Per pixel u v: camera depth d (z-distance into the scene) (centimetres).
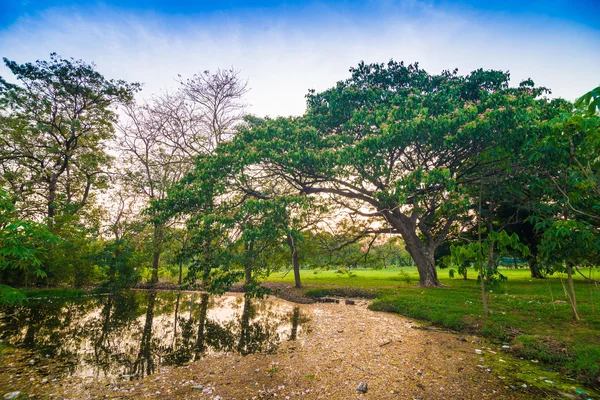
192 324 1247
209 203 1592
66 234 2077
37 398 582
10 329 1131
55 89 2427
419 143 1469
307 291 2147
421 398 579
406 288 1978
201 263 1388
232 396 591
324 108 1836
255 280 1437
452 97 1475
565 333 858
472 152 1424
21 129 2327
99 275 2348
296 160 1341
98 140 2712
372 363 762
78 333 1089
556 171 1176
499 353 827
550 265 928
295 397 587
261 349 896
